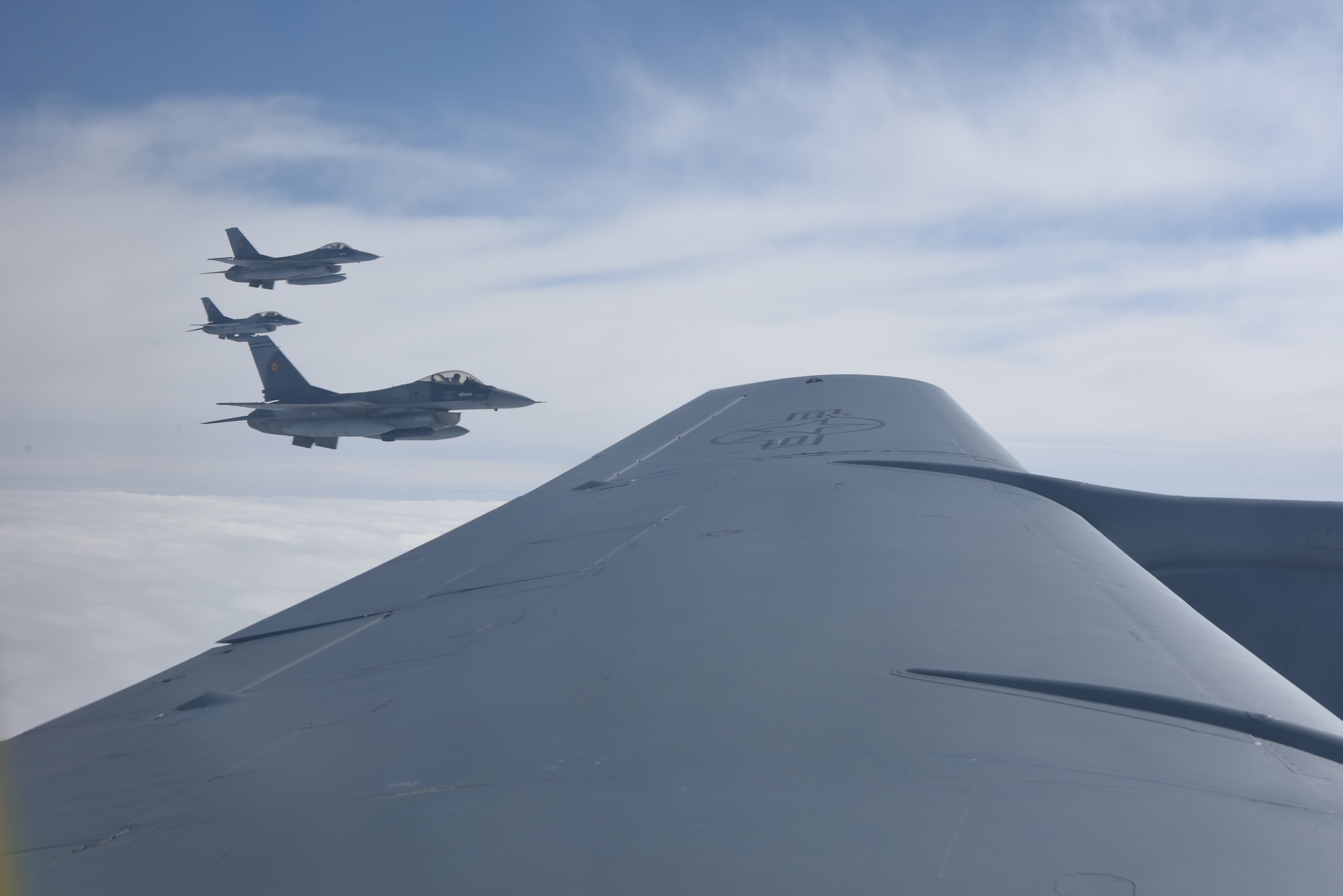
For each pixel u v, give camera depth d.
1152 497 9.30
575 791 3.00
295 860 2.71
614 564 6.89
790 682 3.93
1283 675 8.15
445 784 3.21
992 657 4.14
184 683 6.02
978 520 7.32
